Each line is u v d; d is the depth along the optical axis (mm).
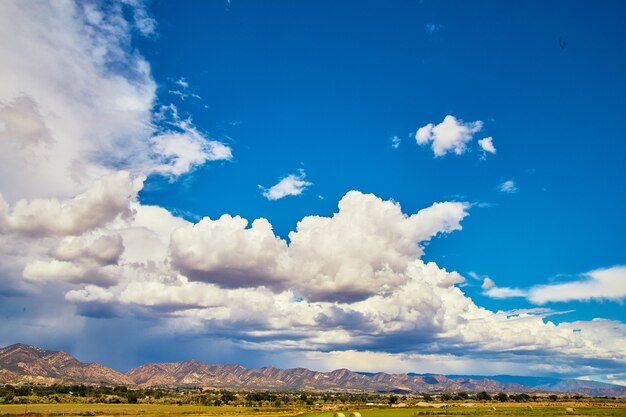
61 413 137750
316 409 178125
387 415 129875
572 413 129625
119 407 185250
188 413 151250
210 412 158125
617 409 146250
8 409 152500
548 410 143875
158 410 167250
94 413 142125
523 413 131875
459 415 126562
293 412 159375
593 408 154625
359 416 124938
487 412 137875
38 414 130375
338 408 183875
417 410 155125
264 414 147000
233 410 171875
